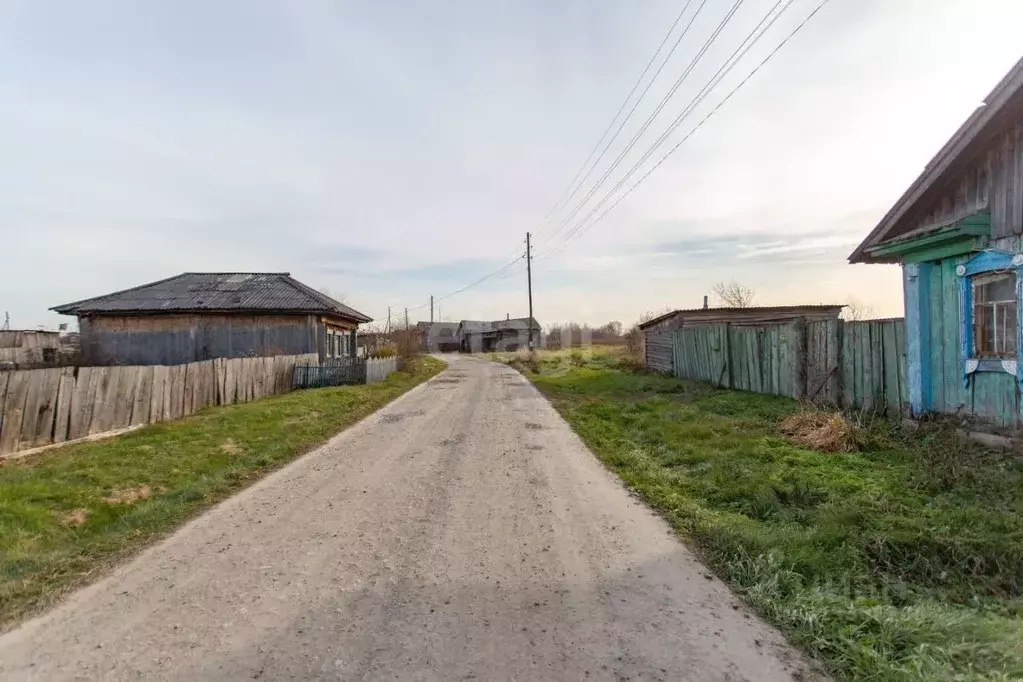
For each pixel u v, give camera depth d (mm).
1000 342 5898
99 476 5801
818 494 4777
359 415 10758
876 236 7449
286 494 5379
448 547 3930
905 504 4391
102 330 19328
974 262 6156
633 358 24312
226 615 2980
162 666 2506
